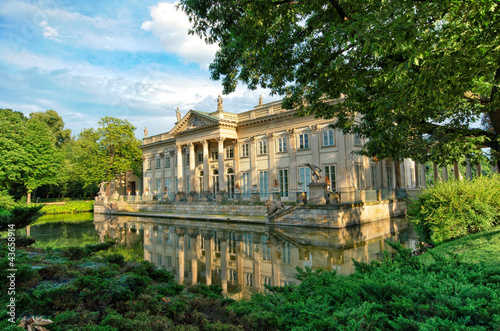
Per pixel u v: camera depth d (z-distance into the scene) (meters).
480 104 10.15
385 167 34.72
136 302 4.68
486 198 11.91
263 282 10.44
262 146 36.53
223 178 37.62
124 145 55.56
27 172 49.12
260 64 12.47
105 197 51.59
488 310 3.65
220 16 9.26
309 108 14.73
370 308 3.85
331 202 23.05
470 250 8.97
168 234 23.31
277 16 9.94
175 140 48.50
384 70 9.50
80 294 4.90
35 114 69.44
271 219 26.09
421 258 9.48
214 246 17.59
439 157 11.23
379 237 18.70
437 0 6.62
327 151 30.75
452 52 6.94
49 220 39.88
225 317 4.57
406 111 9.20
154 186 53.84
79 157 59.66
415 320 3.75
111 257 7.70
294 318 4.34
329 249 15.43
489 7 6.25
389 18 7.60
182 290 6.18
